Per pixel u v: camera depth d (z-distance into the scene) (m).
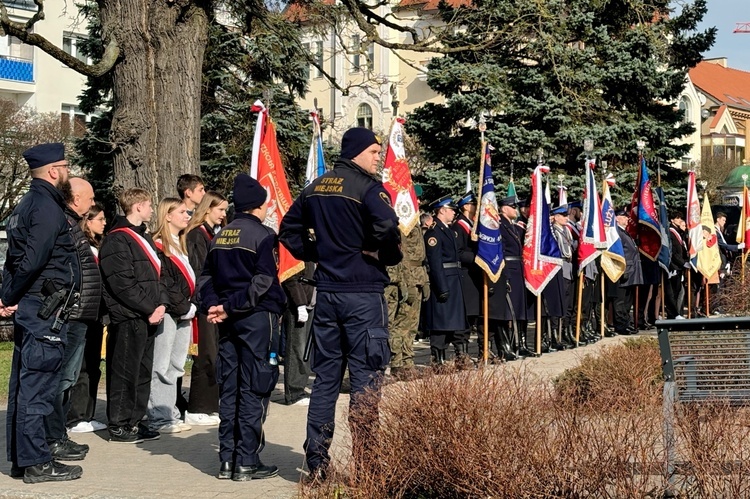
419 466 5.37
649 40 25.61
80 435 8.66
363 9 17.50
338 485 5.57
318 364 6.30
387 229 6.07
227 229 6.86
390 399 5.65
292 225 6.44
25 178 37.12
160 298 8.32
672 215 24.78
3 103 36.97
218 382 6.87
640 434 5.21
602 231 15.27
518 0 18.53
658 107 26.84
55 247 6.88
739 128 82.62
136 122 13.90
